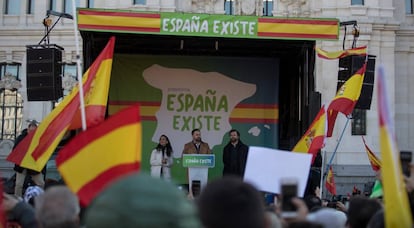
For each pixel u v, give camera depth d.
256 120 22.66
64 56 41.69
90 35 18.69
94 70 12.42
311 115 18.92
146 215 2.76
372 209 6.67
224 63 22.70
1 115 42.94
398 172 4.85
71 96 12.34
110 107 22.09
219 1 41.69
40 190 11.66
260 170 8.14
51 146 11.87
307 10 41.22
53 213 5.54
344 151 38.84
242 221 3.61
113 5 41.41
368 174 38.19
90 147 7.24
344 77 19.17
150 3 40.66
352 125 39.09
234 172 19.72
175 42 20.28
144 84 22.36
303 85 19.88
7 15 43.19
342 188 38.09
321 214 6.64
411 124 41.38
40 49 17.00
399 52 41.69
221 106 22.62
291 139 21.42
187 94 22.55
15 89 42.88
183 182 22.19
